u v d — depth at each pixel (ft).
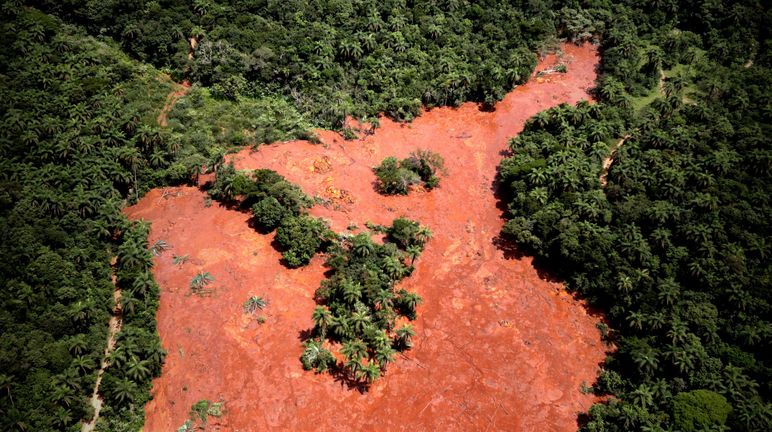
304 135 319.68
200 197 288.10
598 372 239.09
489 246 282.36
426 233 271.90
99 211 260.01
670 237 265.13
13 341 209.77
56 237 242.78
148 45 335.67
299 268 261.03
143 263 248.93
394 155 321.52
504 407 225.15
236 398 217.56
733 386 219.41
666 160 291.79
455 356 239.50
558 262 269.85
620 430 213.66
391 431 214.48
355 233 276.41
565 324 254.06
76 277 239.50
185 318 239.09
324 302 248.73
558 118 319.47
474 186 309.83
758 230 262.67
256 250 266.16
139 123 295.28
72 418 205.98
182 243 266.57
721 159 284.61
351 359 222.48
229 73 333.62
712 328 234.99
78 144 276.00
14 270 230.07
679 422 209.46
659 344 238.48
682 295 249.34
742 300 238.48
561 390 232.32
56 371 210.59
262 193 275.18
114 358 216.13
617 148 310.86
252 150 310.24
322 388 222.28
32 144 271.28
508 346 244.63
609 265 257.96
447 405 223.71
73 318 223.71
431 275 268.00
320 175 302.86
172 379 222.28
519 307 258.78
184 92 331.36
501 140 332.80
